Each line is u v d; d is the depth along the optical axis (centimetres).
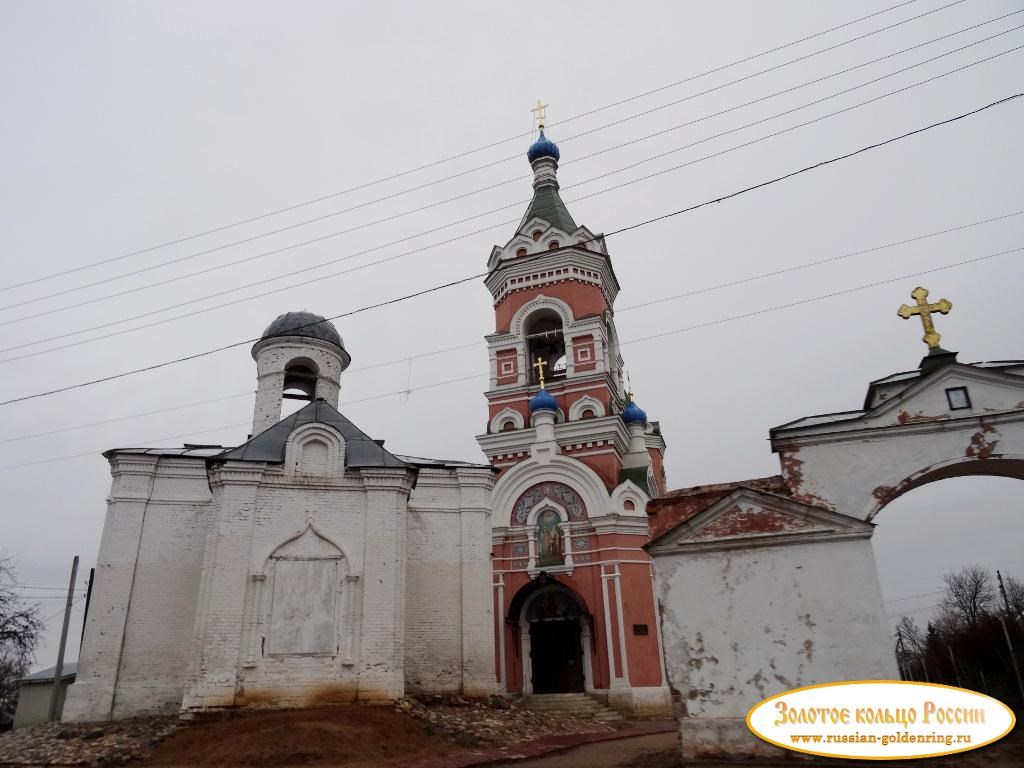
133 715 1795
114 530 1941
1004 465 1246
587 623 2683
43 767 1338
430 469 2266
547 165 3994
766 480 1334
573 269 3422
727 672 1194
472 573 2159
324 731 1355
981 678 3178
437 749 1444
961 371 1260
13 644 3609
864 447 1266
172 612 1905
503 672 2714
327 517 1738
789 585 1207
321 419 1938
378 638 1650
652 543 1293
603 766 1294
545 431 3059
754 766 1117
